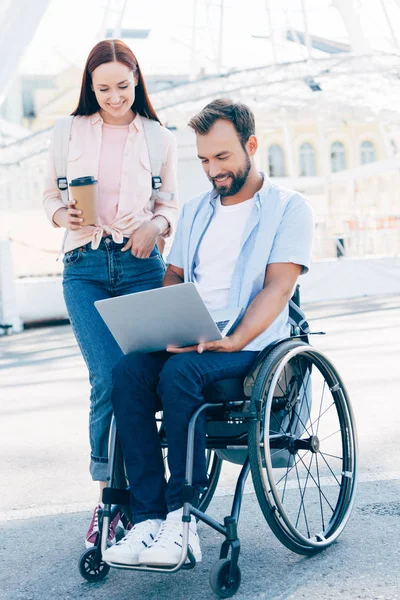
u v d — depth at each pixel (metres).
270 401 2.56
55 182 3.26
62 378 7.38
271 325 2.85
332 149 46.53
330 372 2.95
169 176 3.33
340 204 34.41
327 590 2.46
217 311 2.85
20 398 6.48
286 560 2.75
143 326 2.66
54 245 28.02
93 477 3.02
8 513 3.53
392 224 21.62
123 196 3.16
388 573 2.56
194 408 2.51
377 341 8.38
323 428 4.79
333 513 2.95
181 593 2.53
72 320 3.13
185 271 3.01
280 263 2.86
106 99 3.09
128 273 3.15
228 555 2.51
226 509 3.38
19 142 17.05
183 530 2.37
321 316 11.37
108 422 2.99
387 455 4.05
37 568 2.85
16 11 9.06
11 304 12.21
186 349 2.64
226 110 2.79
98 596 2.56
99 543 2.65
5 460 4.49
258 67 15.11
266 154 45.59
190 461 2.43
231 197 2.95
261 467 2.54
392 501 3.32
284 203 2.92
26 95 46.28
